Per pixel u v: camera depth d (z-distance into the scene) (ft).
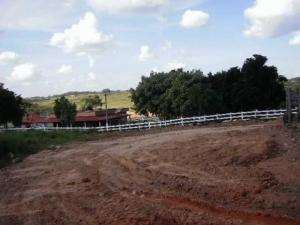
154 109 262.47
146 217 59.00
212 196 65.36
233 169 77.46
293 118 116.78
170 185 73.67
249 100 217.15
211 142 101.40
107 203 68.90
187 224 55.42
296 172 70.54
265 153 83.61
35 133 185.78
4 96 236.63
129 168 91.45
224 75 229.25
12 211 72.43
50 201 75.46
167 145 107.96
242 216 56.59
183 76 240.94
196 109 220.43
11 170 112.37
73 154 127.65
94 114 287.07
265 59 218.38
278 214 55.77
